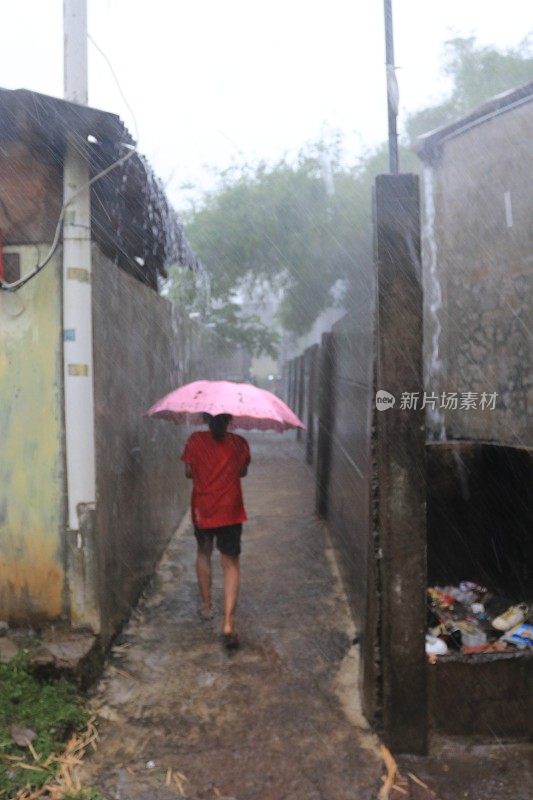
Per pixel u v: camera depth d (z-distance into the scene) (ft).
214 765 10.38
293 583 18.62
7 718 10.57
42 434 12.65
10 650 11.99
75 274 12.32
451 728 10.75
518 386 17.20
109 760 10.44
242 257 45.09
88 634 12.71
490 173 18.40
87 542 12.64
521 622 12.87
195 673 13.24
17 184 12.39
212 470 14.76
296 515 26.84
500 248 17.98
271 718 11.67
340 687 12.75
